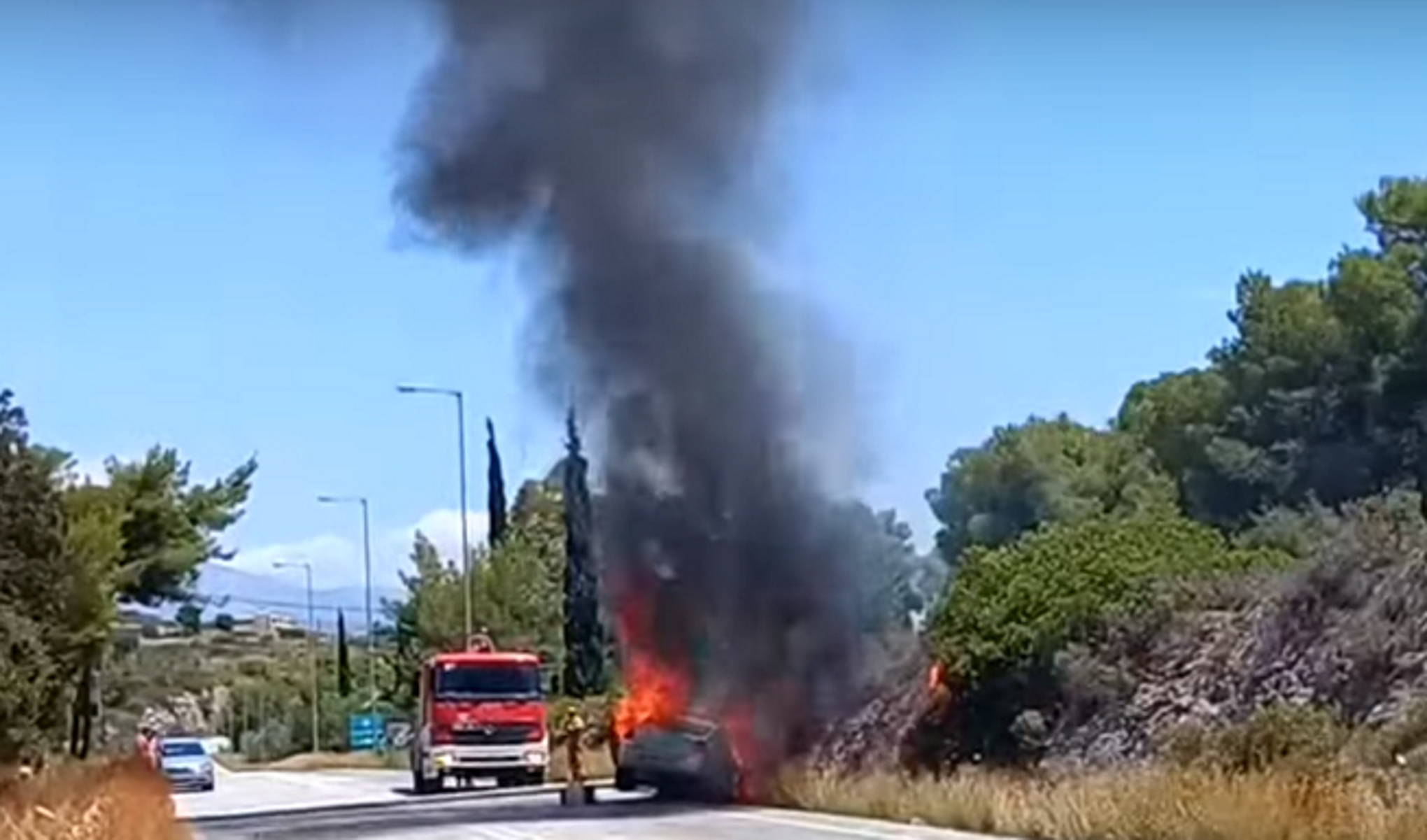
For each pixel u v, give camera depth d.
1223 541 37.56
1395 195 55.53
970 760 35.53
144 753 46.88
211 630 129.25
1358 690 29.44
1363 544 31.16
